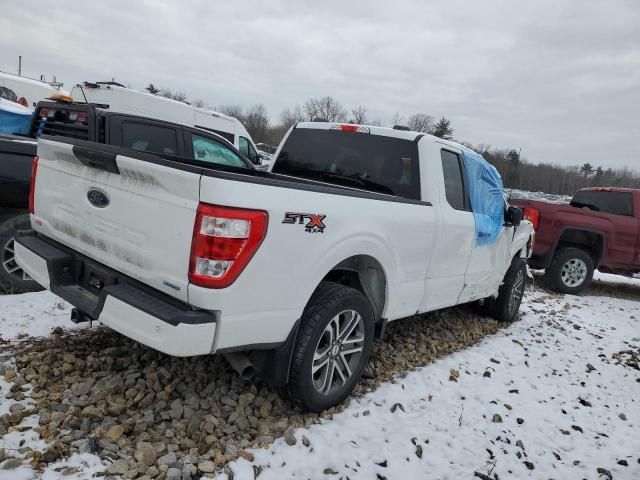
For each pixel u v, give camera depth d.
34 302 4.57
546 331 6.05
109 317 2.69
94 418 2.84
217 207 2.44
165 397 3.13
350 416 3.31
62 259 3.16
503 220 5.56
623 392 4.46
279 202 2.67
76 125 5.81
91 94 11.74
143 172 2.61
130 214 2.73
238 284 2.55
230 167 4.45
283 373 2.99
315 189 2.95
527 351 5.16
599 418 3.90
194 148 6.38
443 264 4.34
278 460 2.73
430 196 4.13
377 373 4.01
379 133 4.46
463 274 4.78
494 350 5.02
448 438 3.25
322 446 2.91
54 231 3.34
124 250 2.78
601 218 8.58
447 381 4.10
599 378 4.71
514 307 6.20
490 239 5.12
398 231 3.62
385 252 3.51
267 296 2.72
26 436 2.62
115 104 11.45
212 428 2.90
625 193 9.09
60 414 2.81
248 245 2.53
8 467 2.38
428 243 4.01
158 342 2.49
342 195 3.15
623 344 5.91
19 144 4.79
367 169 4.45
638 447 3.51
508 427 3.54
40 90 15.20
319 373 3.30
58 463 2.46
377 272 3.68
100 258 2.96
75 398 3.00
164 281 2.60
